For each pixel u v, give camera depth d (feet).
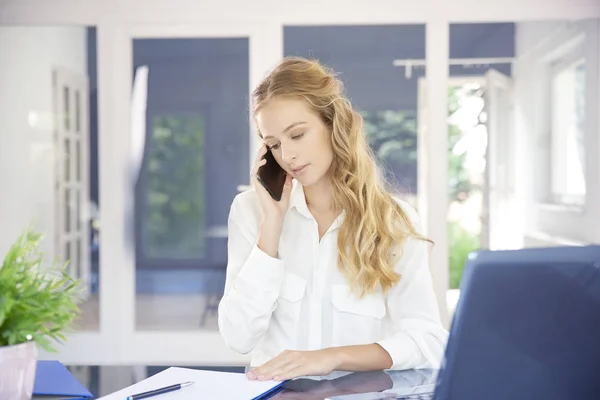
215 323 14.57
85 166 14.55
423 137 14.12
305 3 14.07
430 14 14.01
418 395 3.99
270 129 5.07
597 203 14.14
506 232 14.19
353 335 5.28
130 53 14.35
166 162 14.48
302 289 5.32
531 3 13.91
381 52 14.10
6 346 3.47
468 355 3.00
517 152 14.15
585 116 14.06
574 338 2.96
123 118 14.44
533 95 14.08
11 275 3.56
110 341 14.58
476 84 14.10
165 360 14.61
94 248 14.58
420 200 14.17
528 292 2.94
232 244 5.54
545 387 3.01
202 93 14.34
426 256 5.35
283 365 4.46
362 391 4.17
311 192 5.48
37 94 14.51
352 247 5.24
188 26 14.28
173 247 14.57
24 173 14.57
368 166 5.26
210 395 4.01
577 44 13.99
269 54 14.16
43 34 14.42
